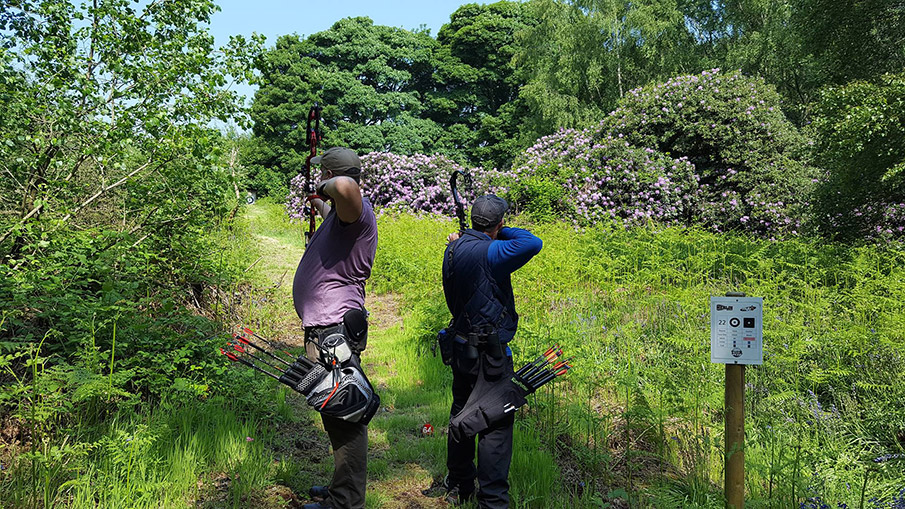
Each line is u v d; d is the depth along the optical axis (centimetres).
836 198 1116
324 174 298
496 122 3453
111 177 599
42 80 523
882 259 896
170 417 409
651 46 2842
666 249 955
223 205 581
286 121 3219
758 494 371
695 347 556
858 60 1298
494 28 3619
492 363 312
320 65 3356
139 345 450
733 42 2897
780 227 1299
